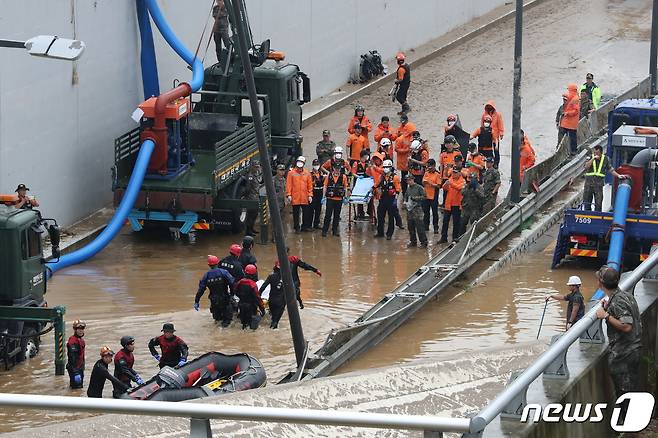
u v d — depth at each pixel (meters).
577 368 17.72
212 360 32.44
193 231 50.31
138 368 35.62
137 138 51.66
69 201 52.19
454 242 45.72
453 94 75.06
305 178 51.50
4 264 35.53
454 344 38.16
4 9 46.28
